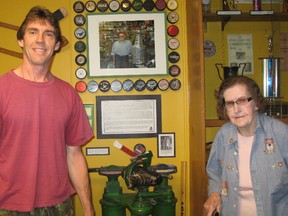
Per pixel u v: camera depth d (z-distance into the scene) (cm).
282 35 241
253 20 236
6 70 237
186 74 244
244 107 144
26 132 142
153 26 241
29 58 143
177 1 242
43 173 146
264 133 150
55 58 239
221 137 167
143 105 244
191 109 235
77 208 242
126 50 241
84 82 241
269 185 146
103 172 209
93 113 243
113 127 244
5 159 142
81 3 238
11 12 235
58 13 235
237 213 154
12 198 143
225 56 240
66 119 154
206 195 197
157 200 204
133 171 175
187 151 246
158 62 242
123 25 240
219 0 237
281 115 213
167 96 245
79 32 238
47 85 148
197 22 203
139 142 245
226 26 240
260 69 241
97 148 243
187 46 242
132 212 182
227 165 158
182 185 245
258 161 149
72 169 169
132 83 242
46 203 147
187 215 247
